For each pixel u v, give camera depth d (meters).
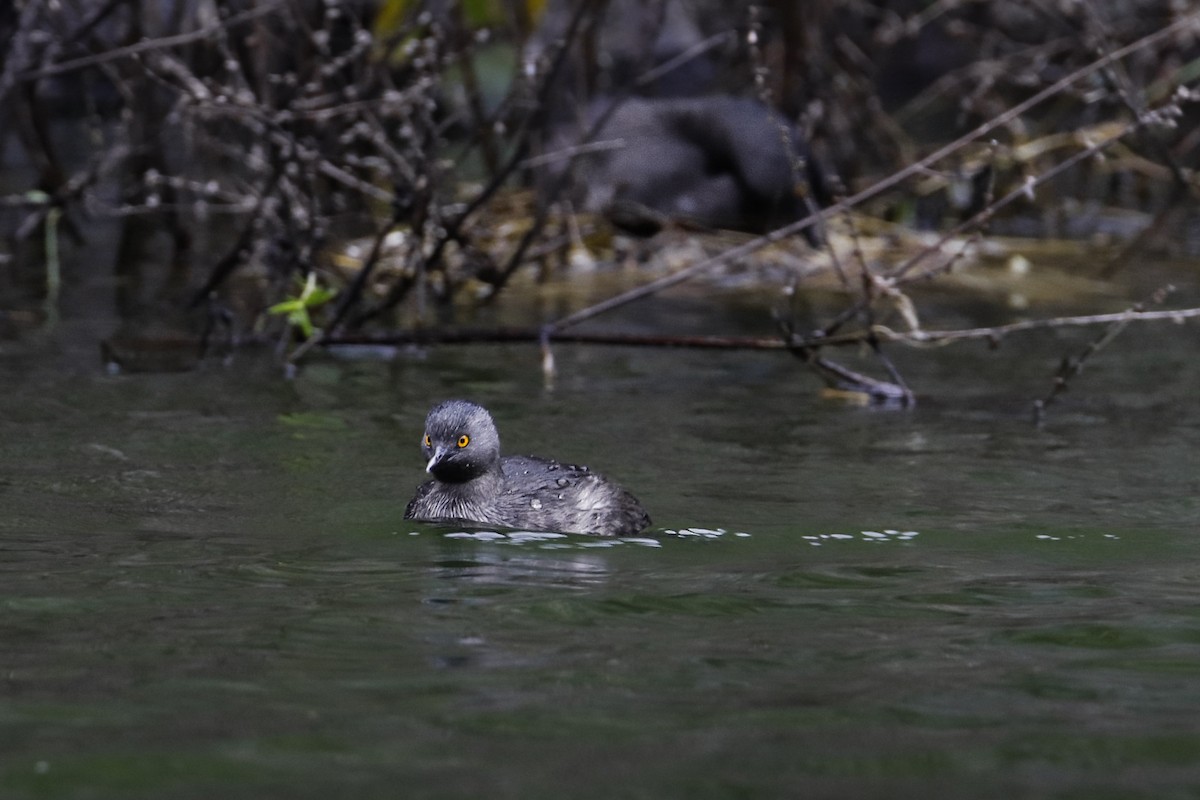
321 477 11.22
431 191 15.95
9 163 24.03
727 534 9.89
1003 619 8.15
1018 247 21.36
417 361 15.36
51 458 11.48
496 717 6.61
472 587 8.66
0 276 18.72
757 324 16.97
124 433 12.29
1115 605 8.40
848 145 23.55
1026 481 11.27
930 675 7.24
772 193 20.61
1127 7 25.08
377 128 16.83
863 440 12.50
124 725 6.46
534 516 10.10
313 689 6.93
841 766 6.10
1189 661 7.47
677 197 20.86
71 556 9.12
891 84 32.88
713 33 27.52
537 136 19.88
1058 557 9.41
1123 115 23.66
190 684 6.96
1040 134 23.95
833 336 14.82
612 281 19.12
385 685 7.00
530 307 17.69
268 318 16.25
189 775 5.95
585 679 7.12
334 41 18.08
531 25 19.19
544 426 12.86
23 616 7.96
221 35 17.00
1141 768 6.11
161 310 17.16
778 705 6.80
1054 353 15.95
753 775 6.01
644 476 11.35
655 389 14.31
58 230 21.11
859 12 26.08
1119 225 23.14
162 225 21.17
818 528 10.04
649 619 8.09
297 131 17.20
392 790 5.83
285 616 8.04
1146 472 11.52
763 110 21.09
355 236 19.48
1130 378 14.84
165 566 8.96
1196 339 16.58
